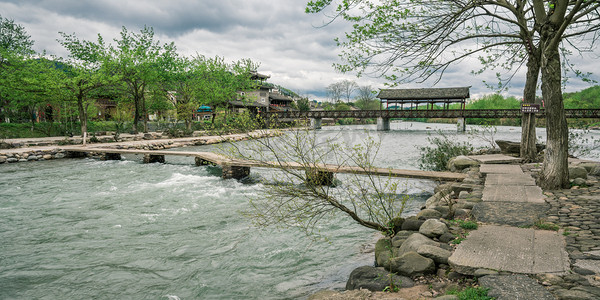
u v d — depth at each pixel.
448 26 6.81
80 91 28.22
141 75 31.42
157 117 48.66
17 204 9.56
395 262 3.89
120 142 26.94
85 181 13.02
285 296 4.42
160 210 8.85
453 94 51.84
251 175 14.07
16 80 25.95
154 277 5.16
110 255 6.01
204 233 7.05
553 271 3.21
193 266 5.51
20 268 5.53
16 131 29.48
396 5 6.59
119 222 7.89
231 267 5.43
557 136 6.91
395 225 5.60
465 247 3.93
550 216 5.05
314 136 5.66
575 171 7.41
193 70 39.44
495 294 2.85
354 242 6.27
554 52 6.85
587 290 2.76
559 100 6.87
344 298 3.34
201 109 42.50
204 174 14.83
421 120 96.56
